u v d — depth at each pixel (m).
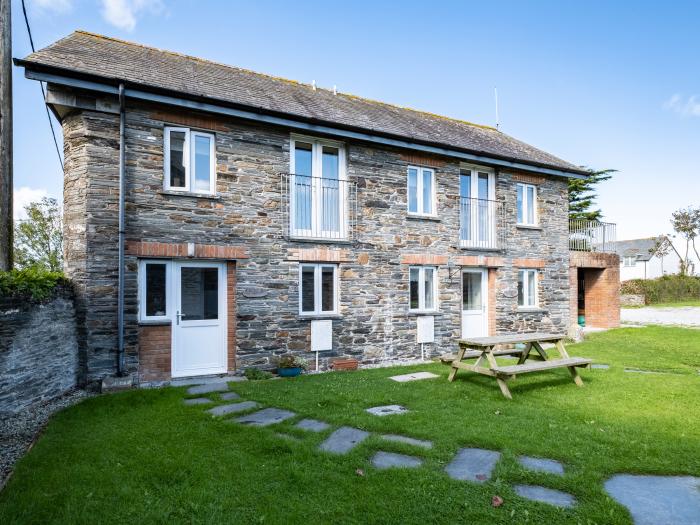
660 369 8.77
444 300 11.41
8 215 7.09
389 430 4.88
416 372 8.66
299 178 9.62
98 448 4.40
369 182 10.29
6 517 3.13
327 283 9.85
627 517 3.08
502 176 12.68
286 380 7.94
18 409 5.70
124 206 7.51
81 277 7.31
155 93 7.57
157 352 7.88
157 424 5.14
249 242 8.69
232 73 11.16
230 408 5.87
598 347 11.90
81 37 9.54
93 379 7.27
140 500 3.39
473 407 5.82
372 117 11.34
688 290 36.72
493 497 3.34
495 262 12.41
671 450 4.28
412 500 3.32
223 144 8.52
